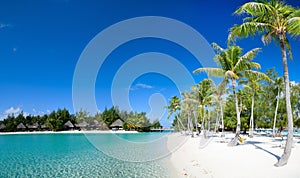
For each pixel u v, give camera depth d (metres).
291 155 13.86
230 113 50.53
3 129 77.94
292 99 36.44
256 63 19.75
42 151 26.53
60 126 76.31
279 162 11.36
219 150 18.70
